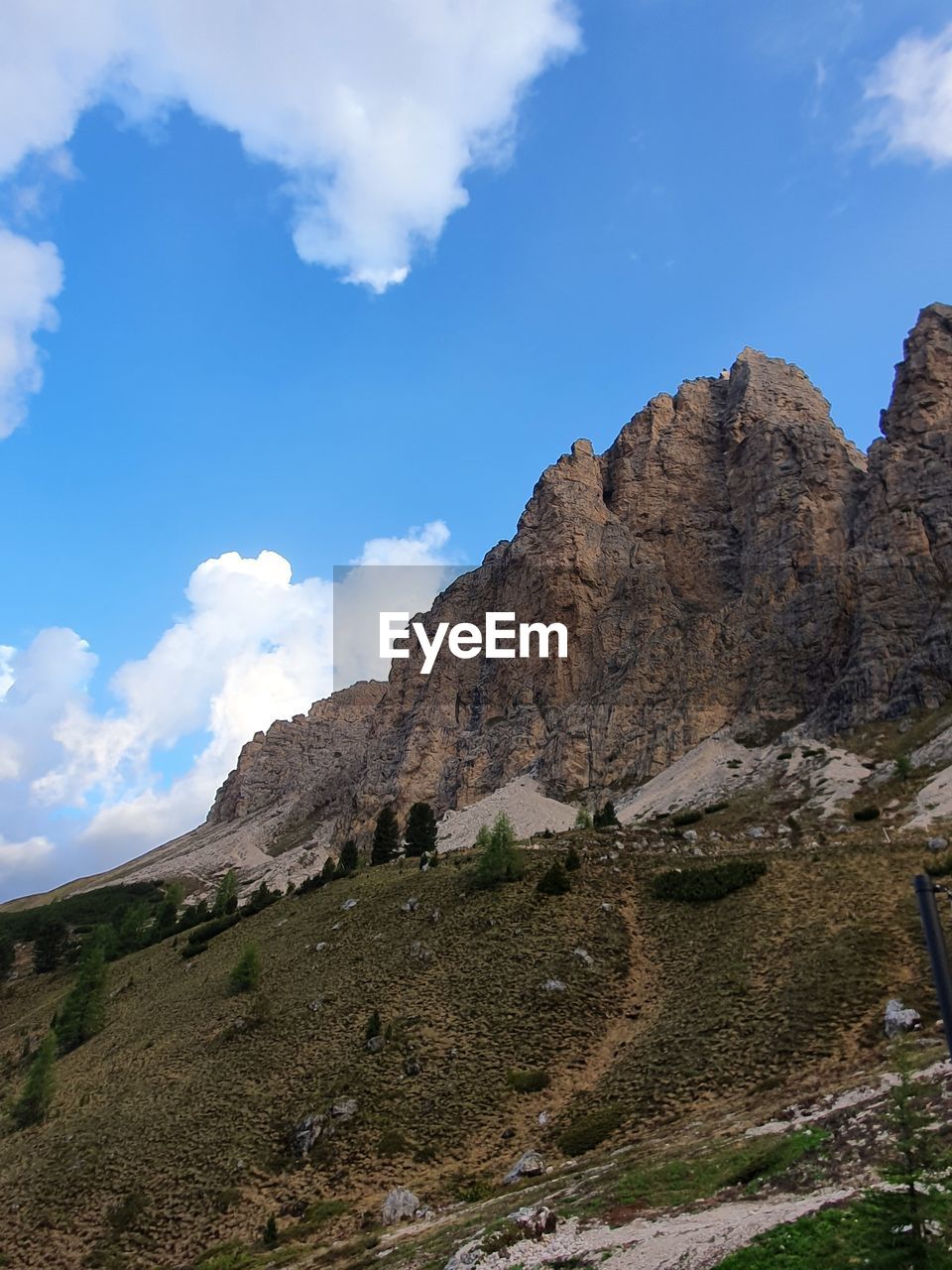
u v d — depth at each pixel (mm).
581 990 63062
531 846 103312
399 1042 59719
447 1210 37906
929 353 181500
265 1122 54156
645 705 178375
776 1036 46531
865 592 158000
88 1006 89500
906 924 57406
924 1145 16844
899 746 126938
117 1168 53781
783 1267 17516
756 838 105000
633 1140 39656
